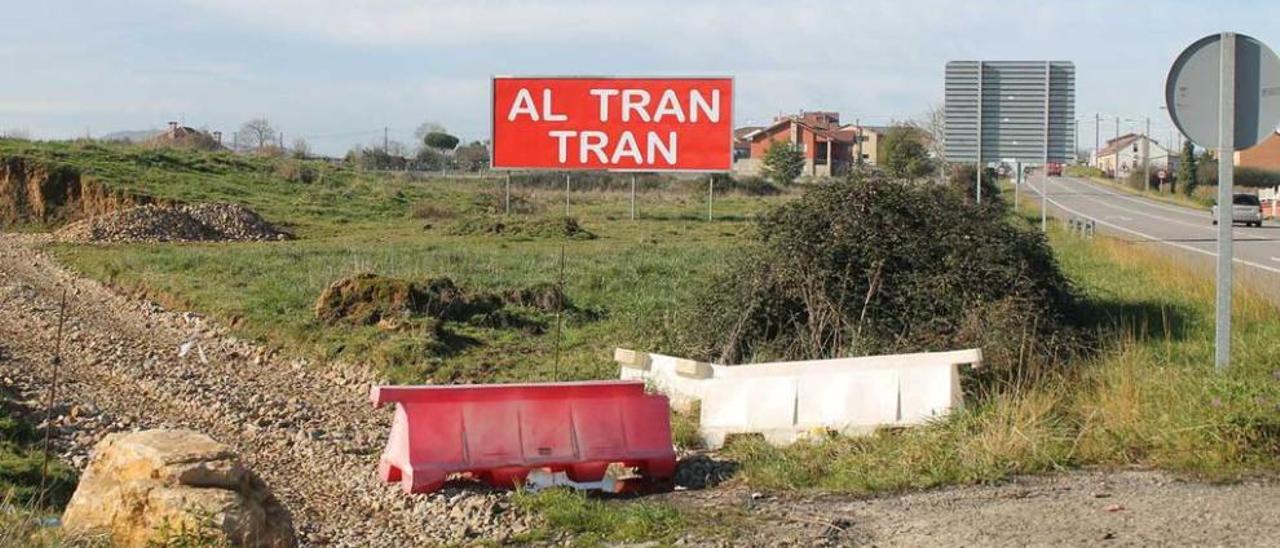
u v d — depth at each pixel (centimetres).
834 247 1410
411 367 1584
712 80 2675
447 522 889
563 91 2709
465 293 1933
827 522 782
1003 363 1201
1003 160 3297
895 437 1023
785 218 1480
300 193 5159
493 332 1791
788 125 9856
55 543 660
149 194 4369
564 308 1991
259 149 7300
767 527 780
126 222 3622
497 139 2686
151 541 670
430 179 6756
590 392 1020
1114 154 16788
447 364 1591
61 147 5091
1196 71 1087
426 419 976
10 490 934
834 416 1091
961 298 1355
